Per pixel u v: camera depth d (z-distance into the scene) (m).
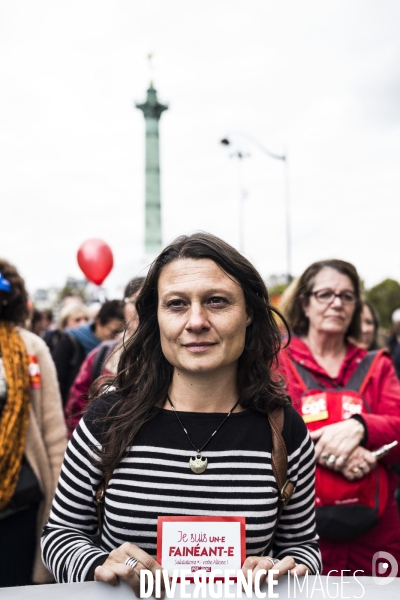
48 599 1.34
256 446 1.53
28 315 2.90
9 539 2.54
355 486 2.25
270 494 1.49
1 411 2.52
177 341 1.51
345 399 2.46
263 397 1.60
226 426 1.54
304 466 1.62
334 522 2.24
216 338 1.49
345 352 2.74
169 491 1.46
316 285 2.69
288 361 2.58
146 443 1.51
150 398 1.58
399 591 1.38
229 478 1.47
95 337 4.89
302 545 1.64
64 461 1.62
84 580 1.38
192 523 1.42
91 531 1.65
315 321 2.69
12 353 2.63
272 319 1.68
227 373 1.57
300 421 1.65
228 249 1.57
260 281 1.62
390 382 2.55
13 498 2.47
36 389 2.71
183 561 1.40
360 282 2.81
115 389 1.68
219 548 1.41
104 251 6.59
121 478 1.49
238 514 1.45
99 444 1.56
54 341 6.93
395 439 2.31
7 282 2.70
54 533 1.57
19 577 2.56
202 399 1.56
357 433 2.27
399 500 4.68
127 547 1.39
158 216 29.92
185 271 1.51
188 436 1.51
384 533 2.36
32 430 2.63
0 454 2.42
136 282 2.07
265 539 1.48
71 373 4.80
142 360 1.67
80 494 1.58
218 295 1.50
